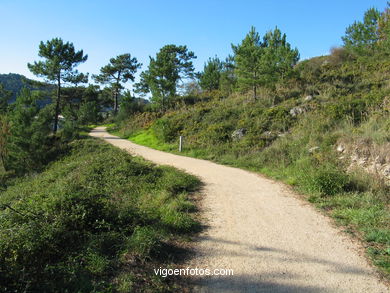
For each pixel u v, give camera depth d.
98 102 55.22
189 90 39.12
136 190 8.12
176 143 18.58
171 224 5.48
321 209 6.59
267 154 12.50
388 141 9.30
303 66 25.55
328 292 3.48
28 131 20.73
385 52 24.38
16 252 3.64
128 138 26.64
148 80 33.03
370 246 4.71
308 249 4.62
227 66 35.88
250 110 19.48
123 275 3.74
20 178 18.59
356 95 17.62
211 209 6.69
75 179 9.58
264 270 4.00
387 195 6.90
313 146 11.47
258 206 6.89
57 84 29.75
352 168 8.70
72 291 3.38
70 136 24.64
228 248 4.68
